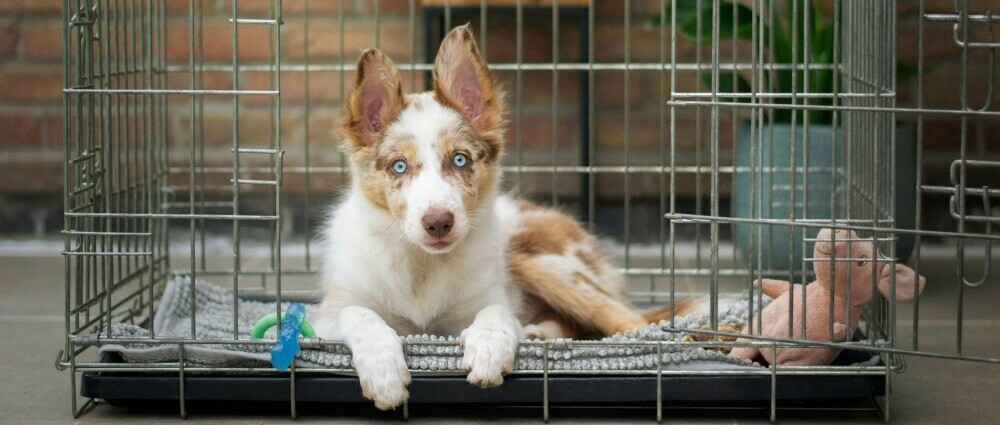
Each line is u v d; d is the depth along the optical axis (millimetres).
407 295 2990
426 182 2785
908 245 4223
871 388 2695
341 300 3008
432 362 2684
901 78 4344
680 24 4352
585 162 4996
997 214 4984
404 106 2932
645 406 2830
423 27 5012
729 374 2689
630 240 5184
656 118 5137
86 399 2922
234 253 2697
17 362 3291
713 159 2613
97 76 3311
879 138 2848
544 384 2676
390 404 2580
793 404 2846
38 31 5133
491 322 2730
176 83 5168
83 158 2830
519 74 3893
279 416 2771
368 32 5117
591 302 3344
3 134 5191
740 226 4184
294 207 5191
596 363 2701
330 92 5152
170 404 2832
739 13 4309
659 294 3928
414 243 2807
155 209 3762
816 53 4258
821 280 2826
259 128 5176
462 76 2984
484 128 2982
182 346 2727
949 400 2891
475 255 3002
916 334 2576
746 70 4949
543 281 3330
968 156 4965
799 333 2809
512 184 4734
